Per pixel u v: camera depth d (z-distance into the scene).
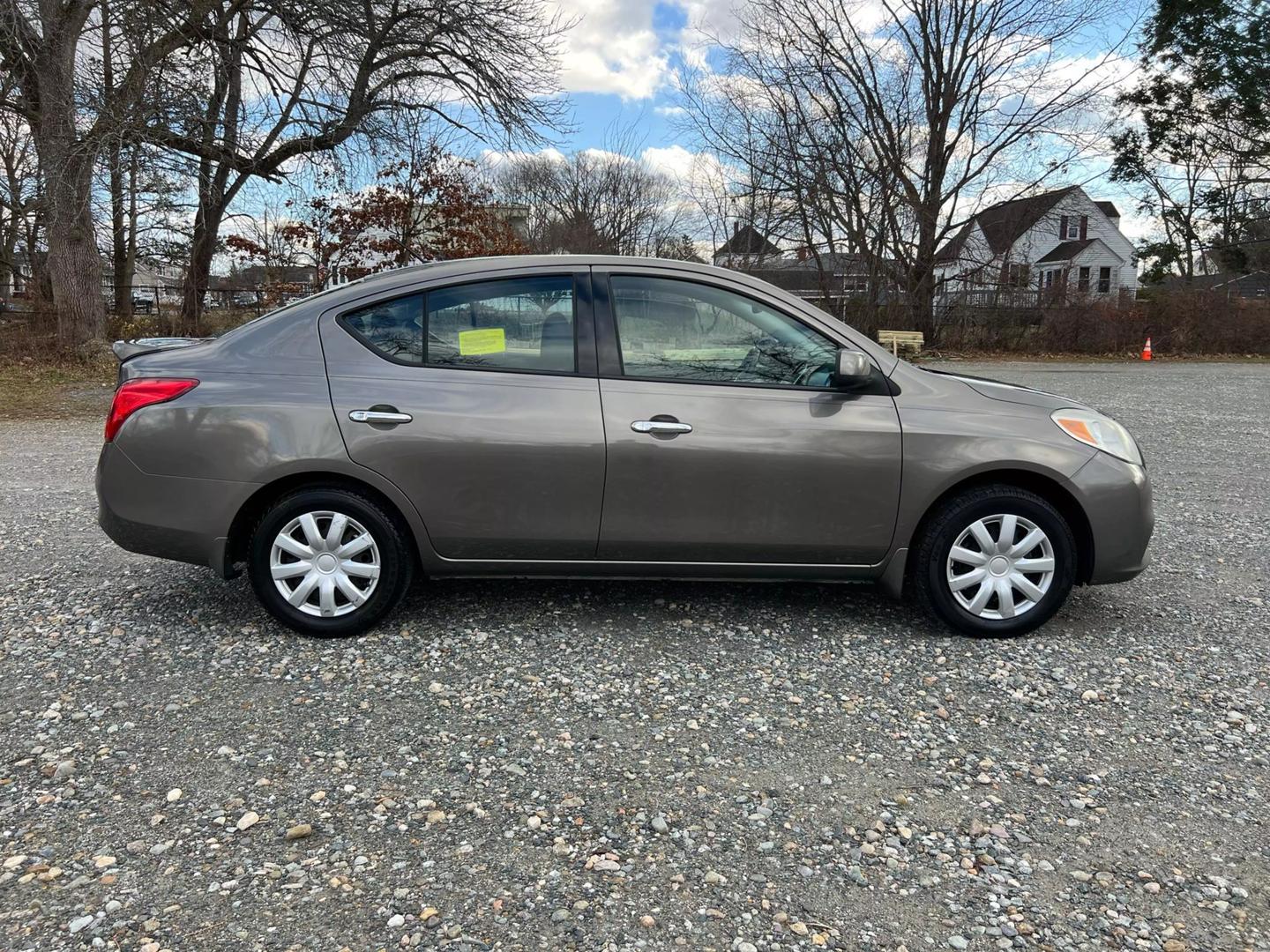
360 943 2.01
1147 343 25.72
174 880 2.22
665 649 3.72
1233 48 34.62
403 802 2.58
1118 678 3.50
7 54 15.73
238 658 3.56
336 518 3.69
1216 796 2.67
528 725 3.06
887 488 3.73
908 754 2.91
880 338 23.17
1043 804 2.62
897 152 24.50
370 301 3.77
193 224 22.38
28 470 7.80
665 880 2.26
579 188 40.75
